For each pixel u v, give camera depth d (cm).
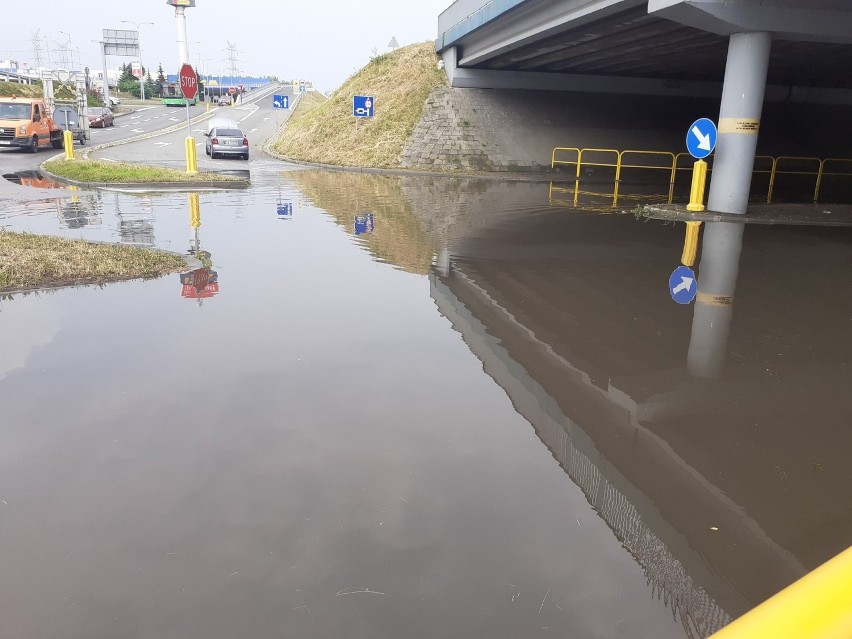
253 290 769
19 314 650
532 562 292
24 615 255
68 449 390
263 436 412
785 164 3325
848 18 1419
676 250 1095
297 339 599
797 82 3488
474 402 470
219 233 1157
